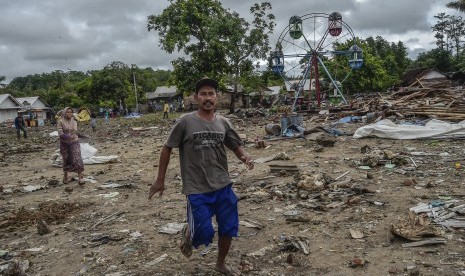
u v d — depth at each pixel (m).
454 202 5.66
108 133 24.41
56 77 97.12
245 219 5.72
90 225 6.04
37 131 33.81
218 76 32.34
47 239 5.56
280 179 8.02
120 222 6.05
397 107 17.78
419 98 21.89
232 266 4.24
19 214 6.80
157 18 32.09
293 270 4.12
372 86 47.41
